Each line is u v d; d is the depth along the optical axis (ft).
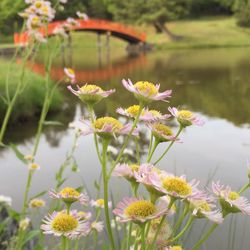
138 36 124.98
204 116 38.88
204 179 21.20
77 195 5.73
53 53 11.12
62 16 138.82
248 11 139.95
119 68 79.97
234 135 31.40
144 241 4.00
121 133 4.55
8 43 129.29
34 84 38.93
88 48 145.38
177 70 73.82
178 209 9.46
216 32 138.41
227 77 63.36
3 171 23.40
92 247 11.05
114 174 4.50
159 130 4.95
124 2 136.56
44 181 21.61
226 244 14.14
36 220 13.12
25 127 35.42
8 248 10.73
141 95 4.54
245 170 23.00
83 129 4.57
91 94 4.83
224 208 4.48
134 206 3.98
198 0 165.07
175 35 134.31
